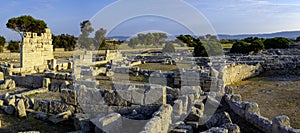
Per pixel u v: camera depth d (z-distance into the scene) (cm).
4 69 2642
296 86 2045
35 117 1257
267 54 4456
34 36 3306
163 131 945
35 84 2094
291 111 1380
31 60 3247
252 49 4781
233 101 1338
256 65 2691
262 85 2131
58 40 6512
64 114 1227
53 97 1722
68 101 1293
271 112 1371
